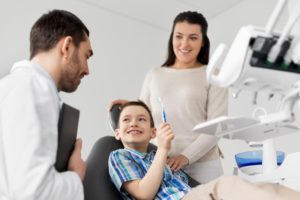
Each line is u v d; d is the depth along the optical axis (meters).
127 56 2.95
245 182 0.88
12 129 0.72
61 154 0.81
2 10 2.58
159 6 2.89
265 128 0.76
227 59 0.69
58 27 0.92
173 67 1.47
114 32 2.93
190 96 1.35
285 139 2.06
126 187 1.07
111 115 1.37
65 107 0.82
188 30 1.40
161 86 1.41
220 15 2.95
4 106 0.75
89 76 2.76
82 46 0.94
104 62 2.84
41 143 0.73
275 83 0.70
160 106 1.38
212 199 0.90
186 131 1.34
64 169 0.83
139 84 2.95
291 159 1.10
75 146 0.88
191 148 1.27
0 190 0.70
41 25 0.94
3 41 2.61
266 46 0.63
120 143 1.27
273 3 2.44
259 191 0.84
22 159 0.70
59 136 0.80
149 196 1.02
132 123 1.26
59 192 0.73
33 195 0.68
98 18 2.89
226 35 2.82
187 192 1.07
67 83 0.93
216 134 0.80
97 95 2.76
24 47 2.65
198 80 1.38
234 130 0.77
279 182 1.09
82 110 2.68
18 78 0.80
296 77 0.69
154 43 3.10
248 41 0.64
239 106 2.36
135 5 2.88
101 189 1.06
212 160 1.35
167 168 1.17
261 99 2.18
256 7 2.59
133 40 3.01
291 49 0.64
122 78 2.88
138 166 1.15
